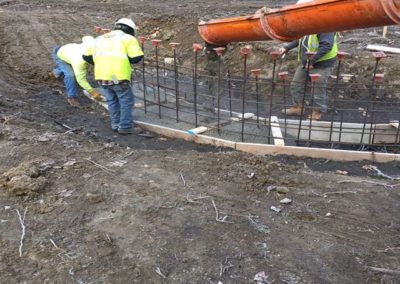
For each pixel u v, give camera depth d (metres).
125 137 5.85
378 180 4.54
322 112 6.59
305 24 3.96
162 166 4.39
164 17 11.23
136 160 4.52
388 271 3.02
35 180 3.84
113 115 5.95
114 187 3.90
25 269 2.91
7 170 4.13
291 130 6.01
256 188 4.03
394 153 5.61
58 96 7.30
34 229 3.31
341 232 3.45
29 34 10.34
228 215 3.55
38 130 5.31
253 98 7.46
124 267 2.95
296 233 3.40
